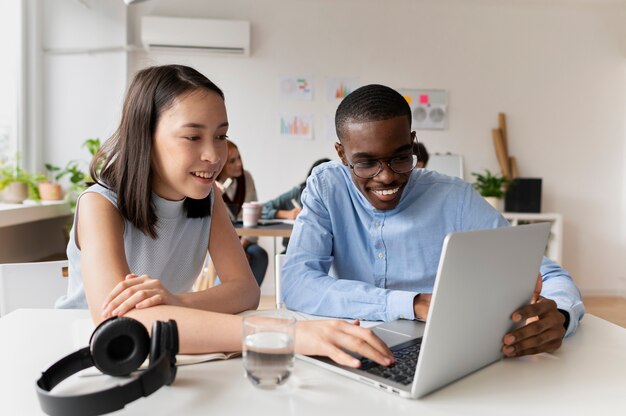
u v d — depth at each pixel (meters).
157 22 4.24
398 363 0.79
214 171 1.05
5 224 2.99
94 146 3.97
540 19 4.66
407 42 4.57
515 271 0.79
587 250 4.81
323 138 4.56
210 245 1.32
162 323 0.71
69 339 0.91
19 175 3.65
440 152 4.66
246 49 4.36
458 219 1.38
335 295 1.12
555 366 0.82
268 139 4.53
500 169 4.69
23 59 3.96
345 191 1.40
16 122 3.94
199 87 1.03
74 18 4.17
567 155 4.75
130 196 1.11
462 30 4.61
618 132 4.78
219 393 0.69
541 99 4.70
